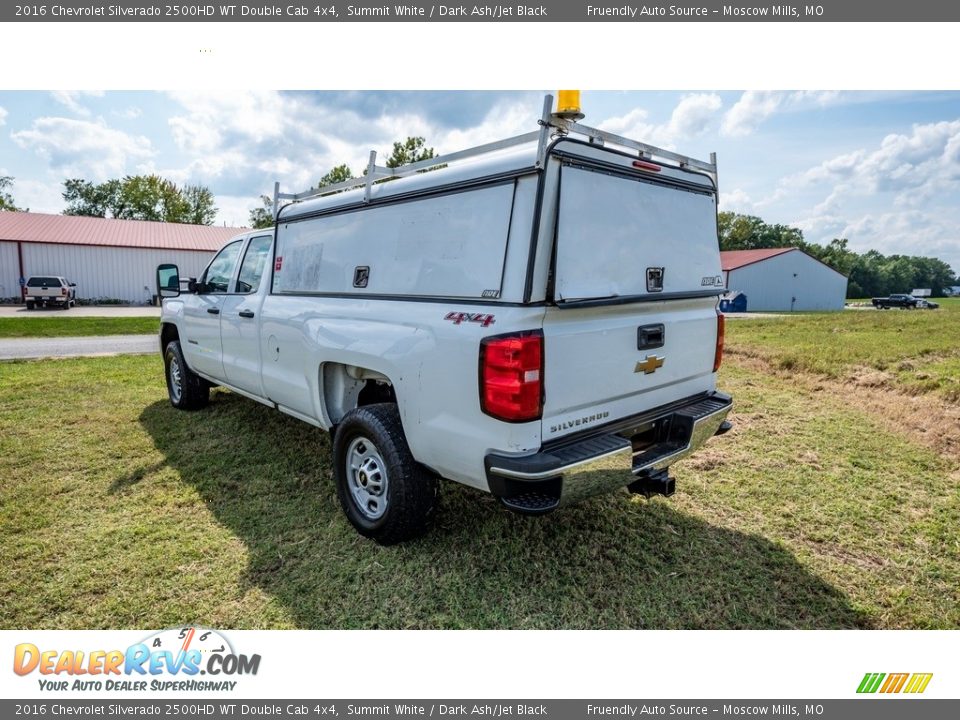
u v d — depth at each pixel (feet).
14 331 47.32
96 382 23.91
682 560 10.12
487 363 8.09
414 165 10.11
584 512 11.80
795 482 13.43
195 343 17.48
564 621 8.59
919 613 8.78
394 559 10.07
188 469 14.01
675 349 10.64
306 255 12.61
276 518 11.57
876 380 24.32
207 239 109.29
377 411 10.26
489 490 8.57
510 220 8.25
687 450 10.67
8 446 15.55
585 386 8.81
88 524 11.25
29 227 96.78
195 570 9.73
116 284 97.96
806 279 141.18
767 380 25.34
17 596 9.00
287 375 12.94
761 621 8.62
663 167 10.13
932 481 13.47
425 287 9.49
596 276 8.84
